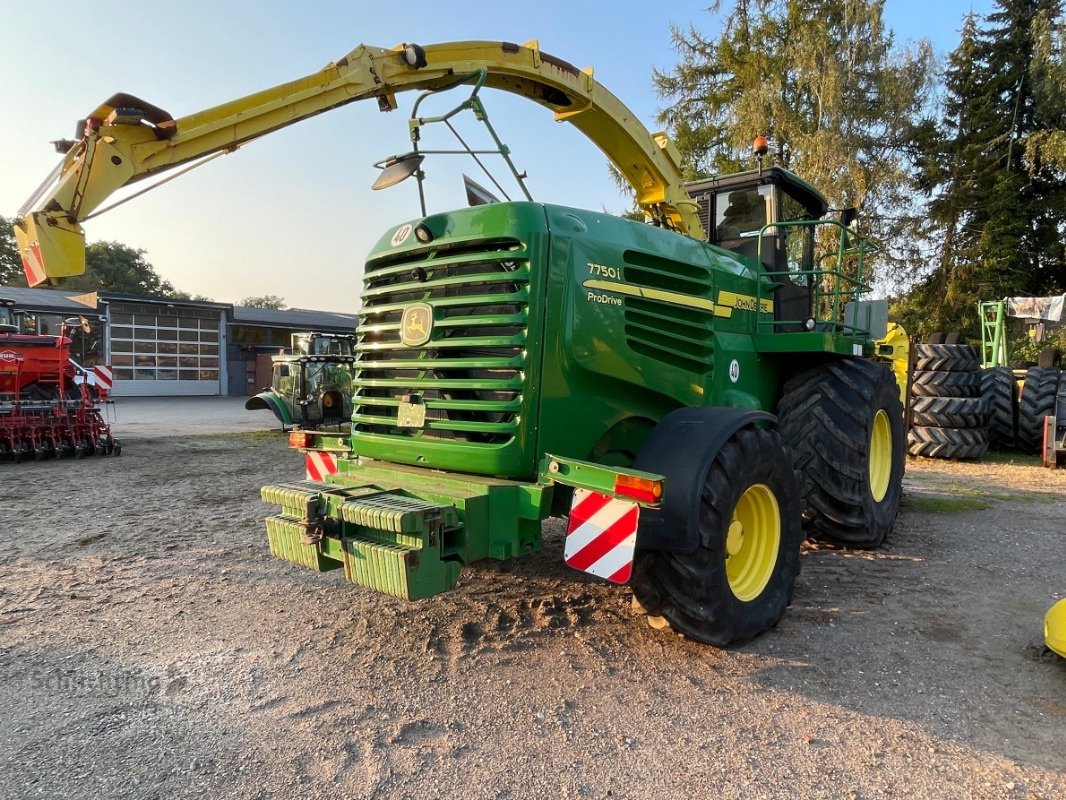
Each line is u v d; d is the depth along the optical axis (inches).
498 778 86.6
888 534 202.5
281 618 140.2
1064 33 859.4
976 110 1031.0
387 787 84.7
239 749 93.0
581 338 124.1
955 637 131.3
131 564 177.3
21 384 413.7
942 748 93.7
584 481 110.3
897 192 816.3
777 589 134.7
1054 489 278.5
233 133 142.4
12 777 86.2
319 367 464.8
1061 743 95.0
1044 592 156.0
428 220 132.2
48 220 127.1
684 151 878.4
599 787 84.9
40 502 257.8
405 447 134.3
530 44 177.8
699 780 86.3
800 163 756.6
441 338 128.4
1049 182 999.0
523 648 125.6
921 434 357.4
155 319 1101.7
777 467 135.2
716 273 161.9
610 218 137.2
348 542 112.0
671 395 144.2
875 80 783.1
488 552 116.0
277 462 365.1
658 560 120.0
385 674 115.5
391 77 157.6
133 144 134.3
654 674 115.5
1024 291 983.0
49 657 122.1
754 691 109.8
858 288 206.1
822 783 85.7
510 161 146.3
